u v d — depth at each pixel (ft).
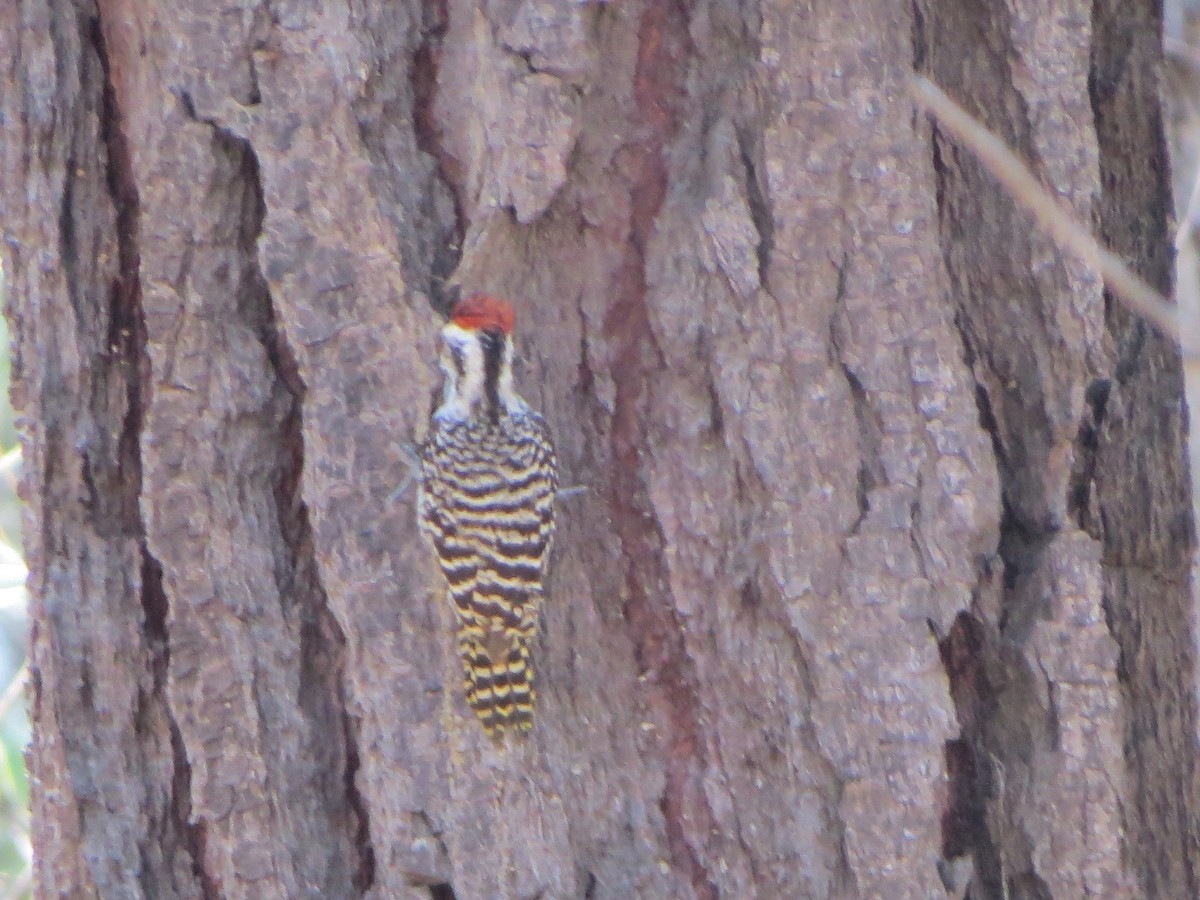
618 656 34.09
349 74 33.53
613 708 34.06
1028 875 34.17
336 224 33.60
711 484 33.27
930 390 33.53
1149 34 37.76
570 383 34.17
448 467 33.60
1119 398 36.24
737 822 33.45
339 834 34.40
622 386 33.94
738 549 33.24
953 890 33.73
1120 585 36.42
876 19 33.60
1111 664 34.30
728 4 33.42
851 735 33.17
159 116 33.73
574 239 34.06
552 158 33.30
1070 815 34.01
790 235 33.19
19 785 58.34
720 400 33.19
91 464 34.99
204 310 33.94
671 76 33.65
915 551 33.35
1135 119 37.68
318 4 33.53
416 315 33.71
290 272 33.50
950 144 34.78
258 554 34.19
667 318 33.35
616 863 33.91
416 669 33.91
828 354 33.35
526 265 34.27
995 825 34.24
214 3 33.35
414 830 33.78
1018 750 34.30
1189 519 37.40
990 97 35.01
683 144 33.60
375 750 33.99
